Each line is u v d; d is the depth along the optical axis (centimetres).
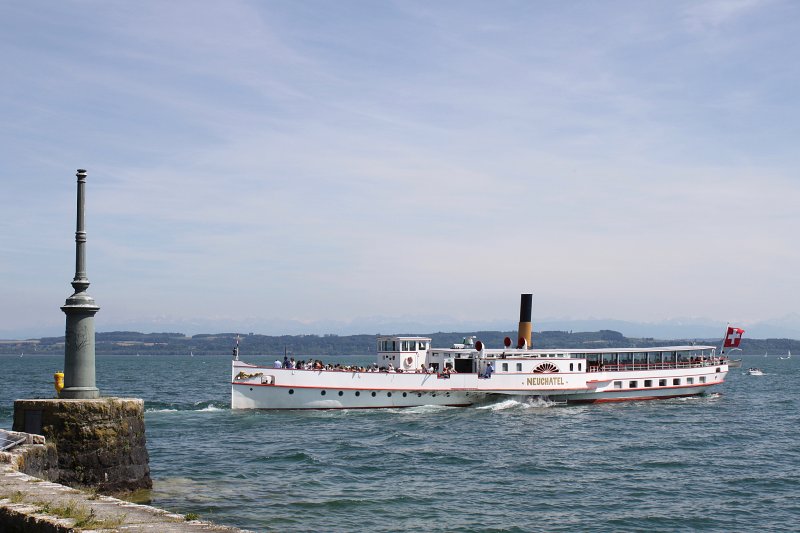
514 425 7388
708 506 4106
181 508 3719
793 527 3703
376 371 8156
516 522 3712
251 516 3653
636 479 4809
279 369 7856
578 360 8994
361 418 7712
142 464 3691
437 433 6788
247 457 5369
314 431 6788
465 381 8456
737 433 7006
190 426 7056
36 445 3127
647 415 8356
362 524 3597
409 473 4934
